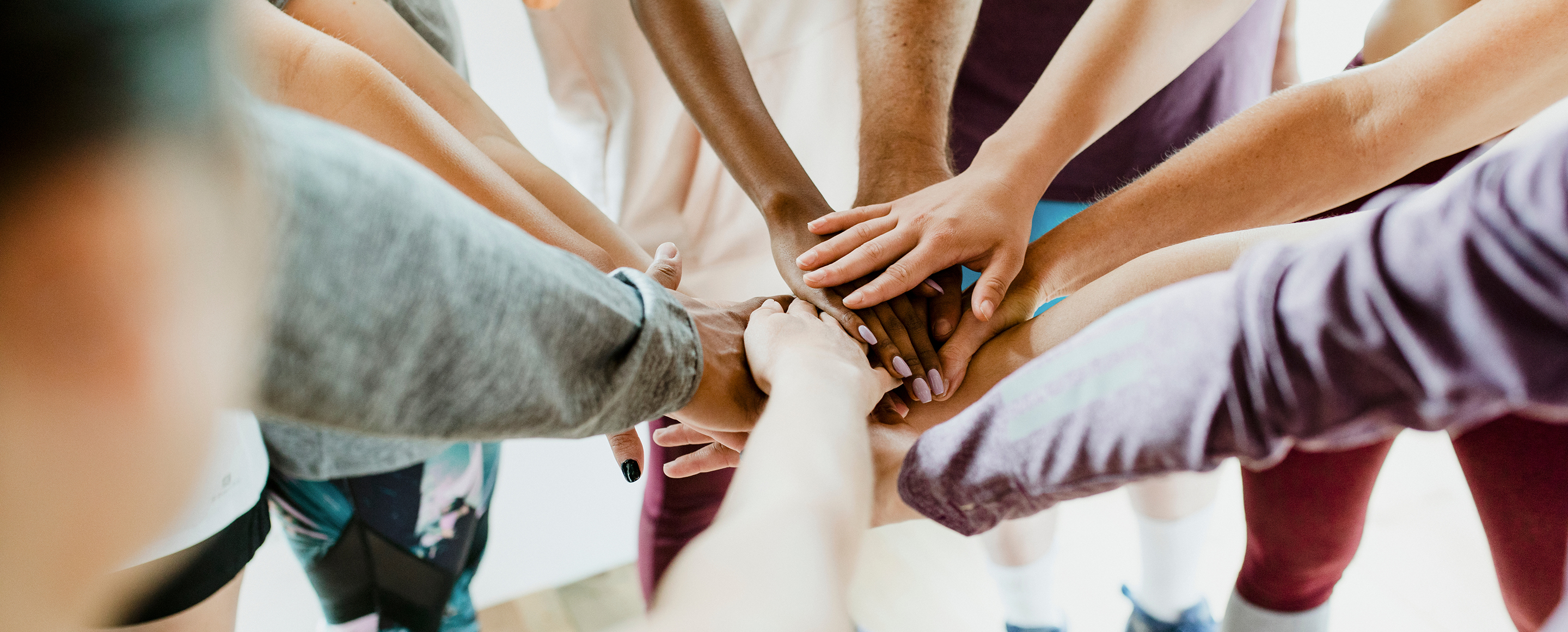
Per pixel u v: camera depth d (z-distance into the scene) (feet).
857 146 3.69
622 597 4.55
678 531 3.61
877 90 3.13
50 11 0.40
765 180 2.80
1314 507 2.29
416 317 1.12
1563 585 1.82
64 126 0.42
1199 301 1.23
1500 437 1.87
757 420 2.04
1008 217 2.39
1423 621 3.56
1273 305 1.13
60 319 0.46
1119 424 1.30
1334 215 2.74
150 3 0.44
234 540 2.53
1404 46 2.80
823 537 0.91
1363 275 1.05
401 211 1.10
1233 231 2.34
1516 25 1.90
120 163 0.44
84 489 0.52
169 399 0.53
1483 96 1.98
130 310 0.48
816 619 0.77
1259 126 2.28
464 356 1.18
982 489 1.53
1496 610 3.58
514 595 4.67
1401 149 2.11
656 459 3.52
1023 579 3.67
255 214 0.59
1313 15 4.28
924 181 2.93
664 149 3.93
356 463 2.88
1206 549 4.26
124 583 2.15
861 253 2.33
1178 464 1.26
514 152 2.89
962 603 4.13
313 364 1.07
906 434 2.11
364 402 1.14
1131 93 2.73
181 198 0.48
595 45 3.75
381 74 2.24
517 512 4.64
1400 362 1.05
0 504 0.48
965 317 2.38
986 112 3.86
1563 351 0.92
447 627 3.55
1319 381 1.10
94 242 0.45
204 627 2.50
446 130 2.34
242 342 0.62
